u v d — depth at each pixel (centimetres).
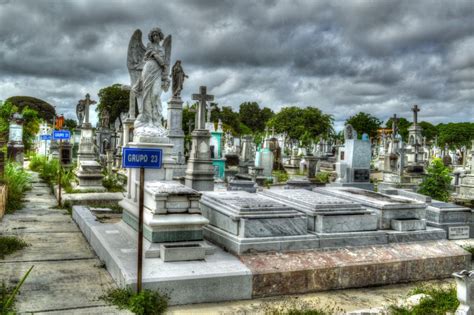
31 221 1023
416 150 2827
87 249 777
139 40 1184
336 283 634
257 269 591
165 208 623
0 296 514
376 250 701
